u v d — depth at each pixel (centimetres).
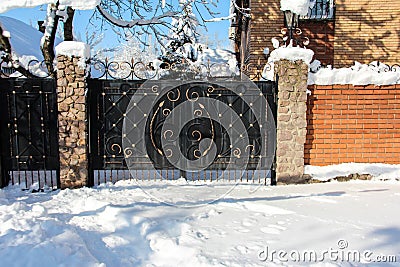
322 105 508
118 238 296
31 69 602
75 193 448
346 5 879
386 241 283
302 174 500
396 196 425
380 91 507
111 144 502
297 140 496
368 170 506
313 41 893
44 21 664
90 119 493
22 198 430
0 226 301
